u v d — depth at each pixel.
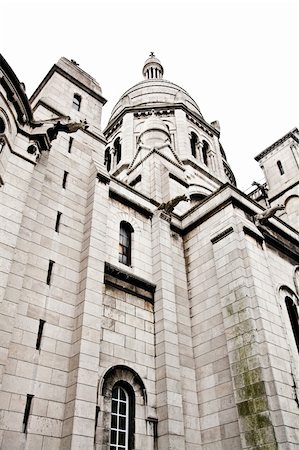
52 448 12.70
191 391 17.12
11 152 17.09
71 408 13.34
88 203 19.83
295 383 15.45
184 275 21.12
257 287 17.50
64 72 25.77
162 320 18.22
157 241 21.34
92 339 15.12
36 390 13.36
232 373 16.03
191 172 36.25
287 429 13.62
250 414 14.67
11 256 14.52
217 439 15.55
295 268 22.08
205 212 21.95
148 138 32.75
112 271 18.17
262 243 20.06
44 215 17.56
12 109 17.78
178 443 15.03
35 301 15.05
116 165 41.19
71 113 24.03
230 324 17.12
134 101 46.12
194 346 18.55
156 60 61.34
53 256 16.78
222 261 19.14
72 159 21.06
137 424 15.16
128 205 21.97
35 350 14.06
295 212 35.56
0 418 12.11
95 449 13.49
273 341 16.06
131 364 16.45
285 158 39.62
